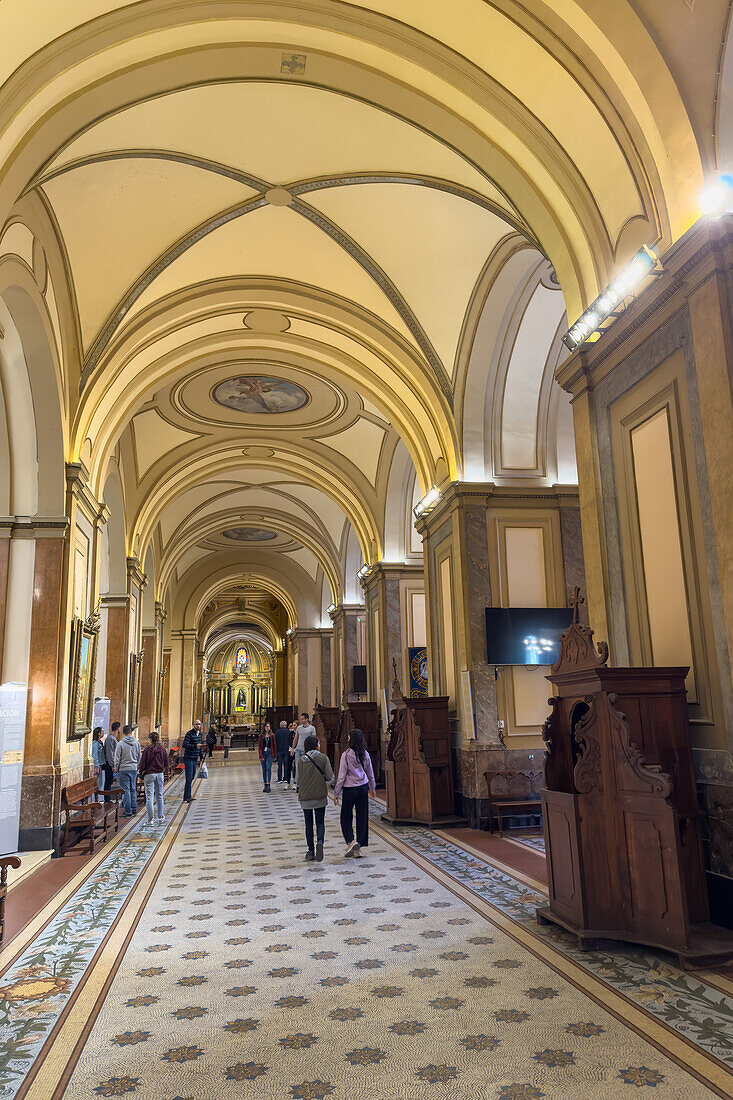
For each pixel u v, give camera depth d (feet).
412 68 20.66
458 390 34.94
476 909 19.02
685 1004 12.42
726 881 15.46
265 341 39.40
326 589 91.71
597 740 16.21
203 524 75.51
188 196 28.19
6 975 14.82
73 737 32.76
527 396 35.37
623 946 15.42
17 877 24.47
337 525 71.41
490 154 21.89
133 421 48.67
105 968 15.17
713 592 16.06
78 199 26.71
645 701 16.39
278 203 29.04
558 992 13.16
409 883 22.30
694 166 17.08
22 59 17.16
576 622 17.58
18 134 18.48
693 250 16.28
